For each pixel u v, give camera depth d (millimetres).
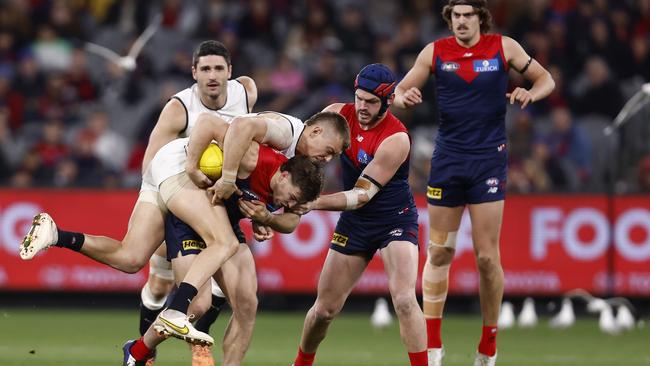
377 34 67312
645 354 40406
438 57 32594
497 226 32562
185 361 36875
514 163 58031
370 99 28656
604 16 65625
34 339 43750
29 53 67312
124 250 28641
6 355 38031
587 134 61438
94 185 55500
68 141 63531
